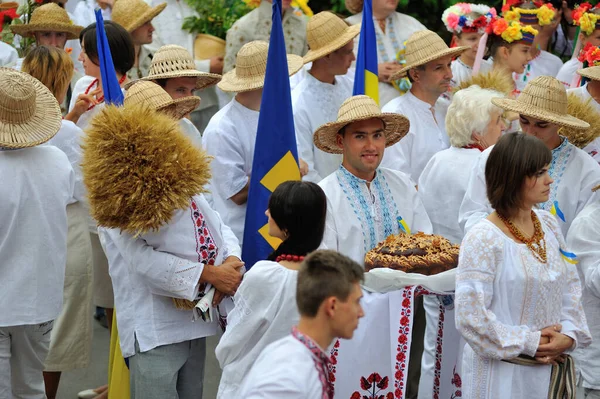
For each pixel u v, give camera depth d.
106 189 9.38
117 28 13.79
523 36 15.81
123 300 10.16
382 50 17.03
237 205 13.59
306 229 8.70
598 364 10.56
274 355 6.63
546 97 11.27
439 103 14.52
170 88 13.28
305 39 18.45
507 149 8.50
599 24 16.89
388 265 9.90
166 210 9.41
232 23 19.05
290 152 11.50
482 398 8.74
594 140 12.88
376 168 10.99
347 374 9.48
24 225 10.45
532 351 8.46
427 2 20.33
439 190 12.24
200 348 10.48
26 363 11.03
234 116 13.69
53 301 10.79
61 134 12.10
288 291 8.51
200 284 9.91
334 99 14.68
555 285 8.62
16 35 18.41
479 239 8.53
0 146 10.32
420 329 12.87
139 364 9.98
